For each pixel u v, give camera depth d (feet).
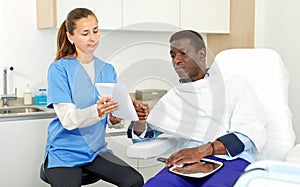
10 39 9.14
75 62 6.25
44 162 6.38
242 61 6.63
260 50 6.70
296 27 9.04
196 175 4.94
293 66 9.20
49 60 9.53
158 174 5.18
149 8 9.30
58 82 6.03
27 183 8.00
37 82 9.45
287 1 9.25
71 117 5.37
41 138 8.06
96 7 8.73
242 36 10.15
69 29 6.08
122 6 9.00
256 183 3.42
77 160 6.17
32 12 9.30
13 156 7.80
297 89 9.15
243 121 5.37
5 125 7.68
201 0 9.98
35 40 9.37
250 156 5.55
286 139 6.08
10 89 9.20
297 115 9.20
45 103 9.19
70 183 5.77
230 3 10.46
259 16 9.82
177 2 9.64
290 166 3.59
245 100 5.46
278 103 6.29
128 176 5.76
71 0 8.54
